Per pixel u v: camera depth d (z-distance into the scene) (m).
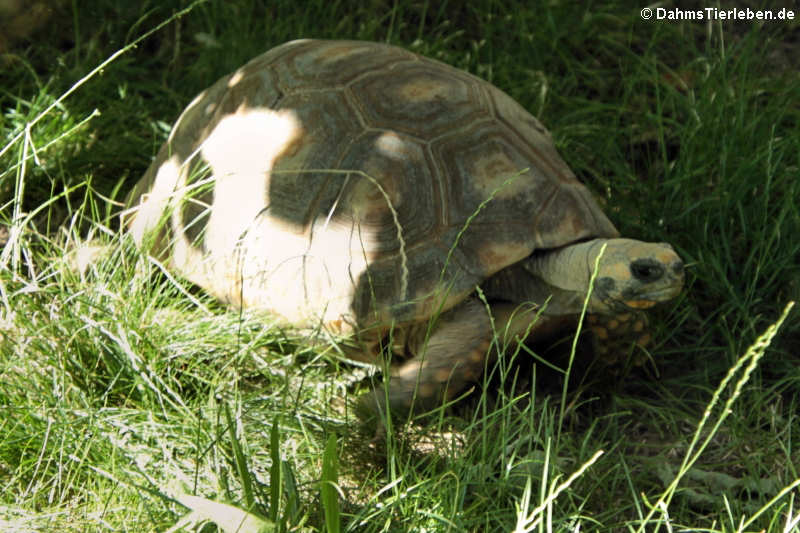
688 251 5.44
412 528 3.50
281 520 3.20
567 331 4.85
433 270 4.31
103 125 6.40
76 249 4.77
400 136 4.55
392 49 5.11
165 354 4.38
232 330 4.55
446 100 4.71
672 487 3.36
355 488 3.91
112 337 4.13
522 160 4.61
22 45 7.24
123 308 4.34
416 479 3.73
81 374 4.21
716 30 7.38
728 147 5.64
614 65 7.21
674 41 7.31
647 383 4.85
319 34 7.11
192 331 4.50
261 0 7.35
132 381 4.22
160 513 3.51
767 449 4.27
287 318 4.52
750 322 4.87
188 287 4.96
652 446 4.30
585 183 6.05
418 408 4.22
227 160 4.92
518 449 4.06
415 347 4.53
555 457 3.98
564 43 7.19
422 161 4.50
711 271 5.26
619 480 4.11
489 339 4.36
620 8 7.48
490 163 4.53
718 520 3.86
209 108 5.25
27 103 6.34
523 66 6.94
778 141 5.68
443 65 5.09
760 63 6.89
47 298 4.49
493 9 7.45
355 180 4.50
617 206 5.77
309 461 3.96
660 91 6.81
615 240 4.36
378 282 4.34
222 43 6.91
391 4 7.61
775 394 4.57
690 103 6.23
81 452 3.81
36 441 3.82
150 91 6.81
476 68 6.90
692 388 4.84
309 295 4.44
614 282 4.26
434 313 4.30
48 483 3.76
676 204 5.62
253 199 4.72
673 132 6.48
